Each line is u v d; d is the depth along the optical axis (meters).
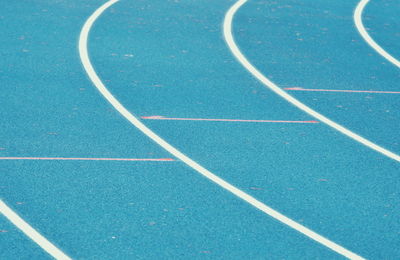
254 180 9.38
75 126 10.77
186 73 13.67
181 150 10.18
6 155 9.56
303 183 9.39
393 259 7.70
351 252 7.79
